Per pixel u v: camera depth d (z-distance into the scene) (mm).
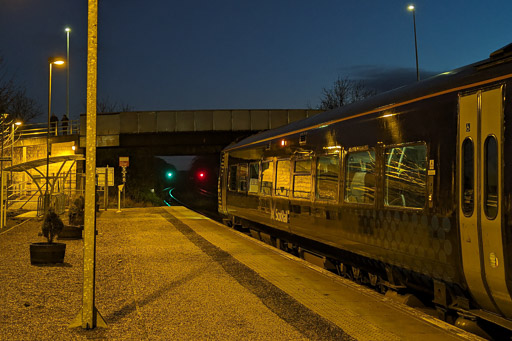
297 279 8141
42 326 5551
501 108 5188
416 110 6578
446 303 6098
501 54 5336
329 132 9227
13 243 12977
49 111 22359
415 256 6504
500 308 5289
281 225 11859
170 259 10203
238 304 6523
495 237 5145
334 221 8930
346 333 5285
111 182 27938
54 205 20938
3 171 18641
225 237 14258
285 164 11641
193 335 5266
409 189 6676
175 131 37188
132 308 6328
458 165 5758
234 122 37125
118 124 37562
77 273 8656
